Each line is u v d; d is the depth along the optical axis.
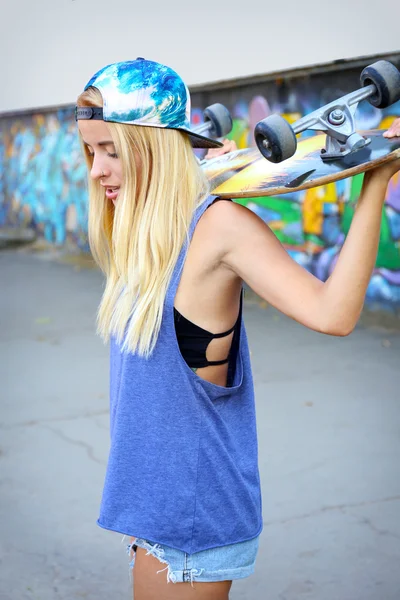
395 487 3.78
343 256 1.59
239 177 1.82
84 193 12.38
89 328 7.32
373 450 4.23
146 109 1.66
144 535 1.71
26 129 13.84
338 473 3.95
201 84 8.39
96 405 5.09
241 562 1.79
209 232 1.66
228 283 1.70
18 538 3.39
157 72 1.68
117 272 1.82
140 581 1.78
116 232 1.72
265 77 7.78
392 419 4.70
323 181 1.54
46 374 5.86
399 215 6.78
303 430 4.55
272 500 3.68
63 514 3.61
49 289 9.53
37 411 5.00
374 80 1.70
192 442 1.71
